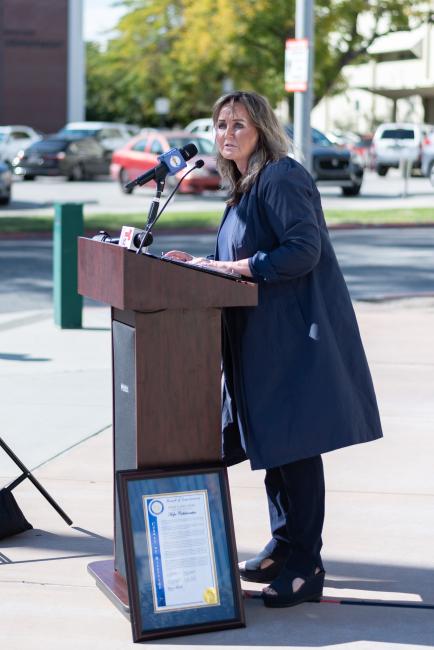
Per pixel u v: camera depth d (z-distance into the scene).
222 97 5.32
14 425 8.99
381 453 8.12
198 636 5.04
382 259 20.69
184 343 5.08
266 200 5.16
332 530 6.48
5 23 63.00
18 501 7.05
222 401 5.57
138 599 4.98
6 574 5.82
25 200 35.19
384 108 71.69
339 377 5.17
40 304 15.61
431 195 37.19
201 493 5.11
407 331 13.14
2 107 63.53
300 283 5.22
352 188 36.19
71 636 5.06
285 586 5.38
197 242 23.20
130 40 67.06
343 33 46.22
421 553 6.13
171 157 5.13
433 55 64.81
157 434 5.10
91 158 45.62
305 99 20.88
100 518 6.76
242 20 45.19
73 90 64.75
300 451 5.11
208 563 5.10
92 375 10.92
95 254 5.17
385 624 5.21
